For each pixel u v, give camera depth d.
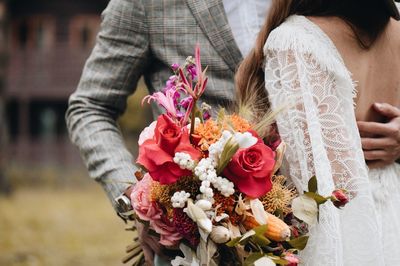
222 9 2.69
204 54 2.68
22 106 29.86
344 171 2.16
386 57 2.33
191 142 2.10
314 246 2.12
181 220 2.06
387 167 2.37
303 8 2.28
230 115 2.20
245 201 2.06
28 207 16.00
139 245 2.53
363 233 2.15
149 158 2.03
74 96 2.82
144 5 2.74
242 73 2.32
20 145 29.02
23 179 24.36
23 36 30.33
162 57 2.73
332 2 2.28
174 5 2.72
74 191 22.27
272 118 2.15
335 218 2.11
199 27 2.69
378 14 2.30
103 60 2.80
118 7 2.78
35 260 8.72
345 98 2.19
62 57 30.02
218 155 2.02
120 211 2.57
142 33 2.76
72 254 9.18
